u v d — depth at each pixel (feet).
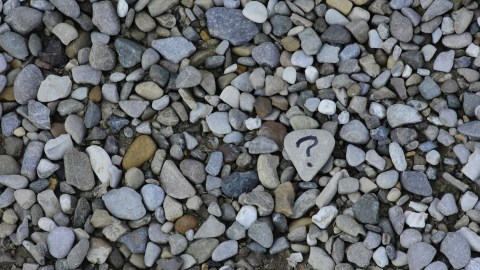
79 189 3.12
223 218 3.09
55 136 3.16
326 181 3.10
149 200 3.09
